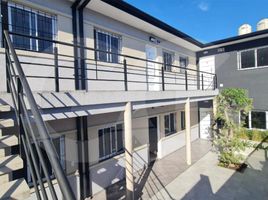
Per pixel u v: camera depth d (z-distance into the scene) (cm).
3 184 190
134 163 707
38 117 121
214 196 539
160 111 807
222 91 891
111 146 614
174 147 896
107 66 558
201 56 1007
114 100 450
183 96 711
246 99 847
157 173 698
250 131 920
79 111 381
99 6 555
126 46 684
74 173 523
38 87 443
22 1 428
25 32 441
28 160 163
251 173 669
